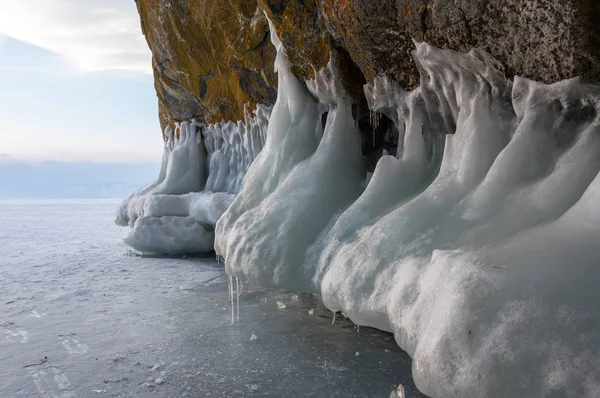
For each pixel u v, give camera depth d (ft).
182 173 25.81
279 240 11.78
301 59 14.07
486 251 6.43
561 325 5.04
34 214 77.15
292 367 9.23
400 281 7.84
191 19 20.89
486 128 9.24
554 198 7.36
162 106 27.86
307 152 14.25
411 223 8.90
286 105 14.98
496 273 5.81
